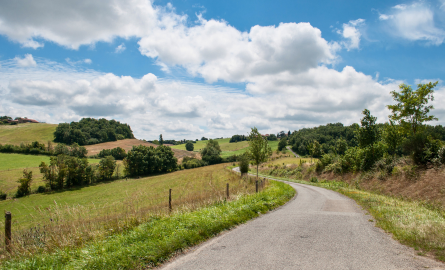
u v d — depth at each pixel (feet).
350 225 23.08
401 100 82.58
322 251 15.53
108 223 23.81
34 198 140.36
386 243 17.16
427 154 54.29
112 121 505.25
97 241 19.01
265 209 32.50
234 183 97.60
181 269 13.43
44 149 297.12
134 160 253.03
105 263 14.39
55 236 19.61
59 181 177.78
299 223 24.04
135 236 18.83
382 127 90.63
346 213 30.37
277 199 41.47
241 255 15.14
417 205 38.70
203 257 15.15
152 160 264.11
